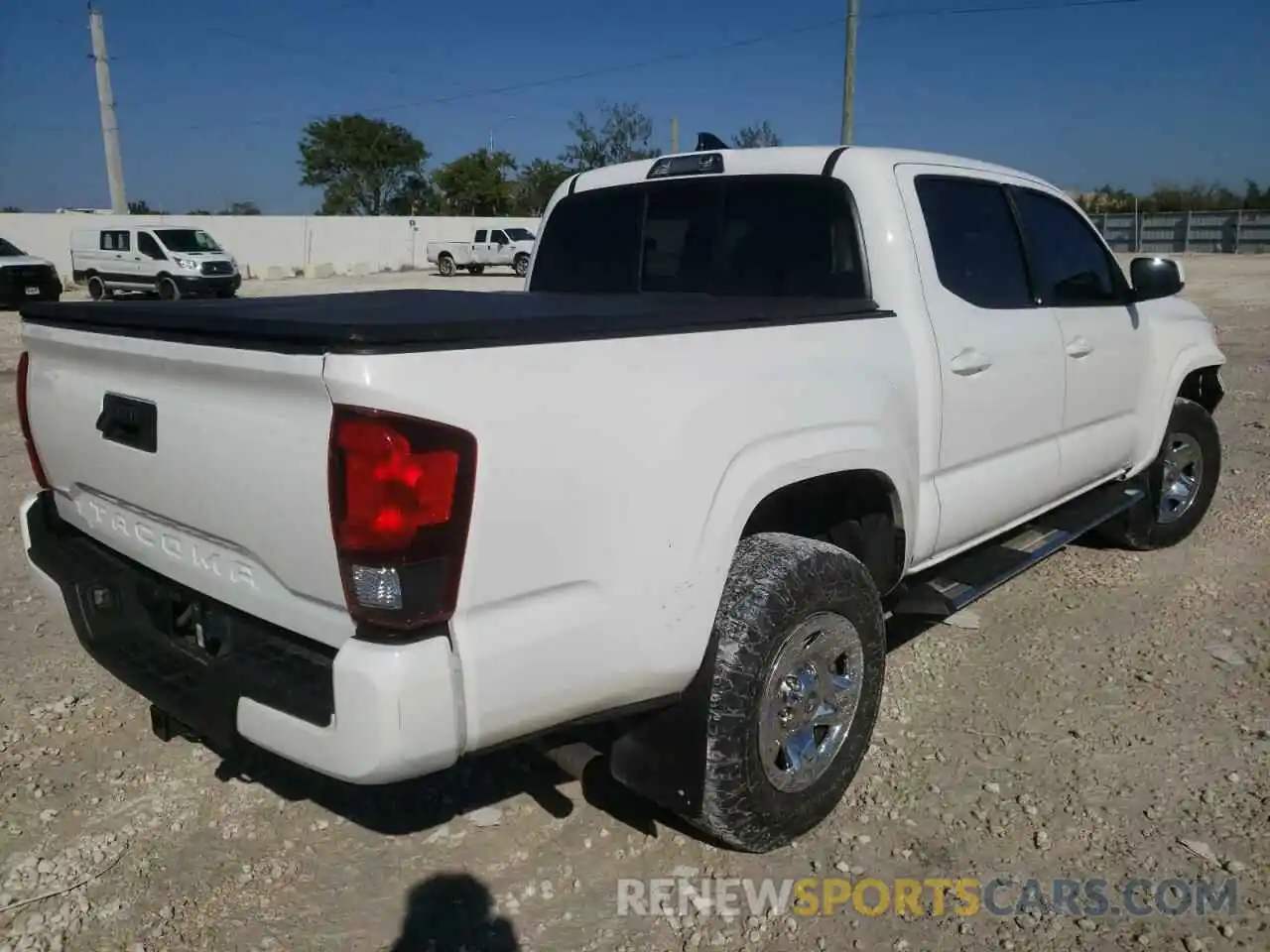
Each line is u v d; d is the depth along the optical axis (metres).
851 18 25.08
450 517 2.14
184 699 2.60
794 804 2.97
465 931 2.75
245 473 2.34
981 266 3.97
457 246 40.06
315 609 2.30
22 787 3.38
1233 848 3.04
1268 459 7.73
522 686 2.32
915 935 2.73
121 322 2.63
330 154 68.94
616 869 3.01
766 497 3.00
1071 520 4.75
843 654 3.10
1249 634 4.52
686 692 2.76
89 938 2.71
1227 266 35.22
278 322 2.20
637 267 4.31
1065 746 3.62
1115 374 4.79
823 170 3.70
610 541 2.44
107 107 36.59
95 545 3.17
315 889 2.92
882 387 3.24
